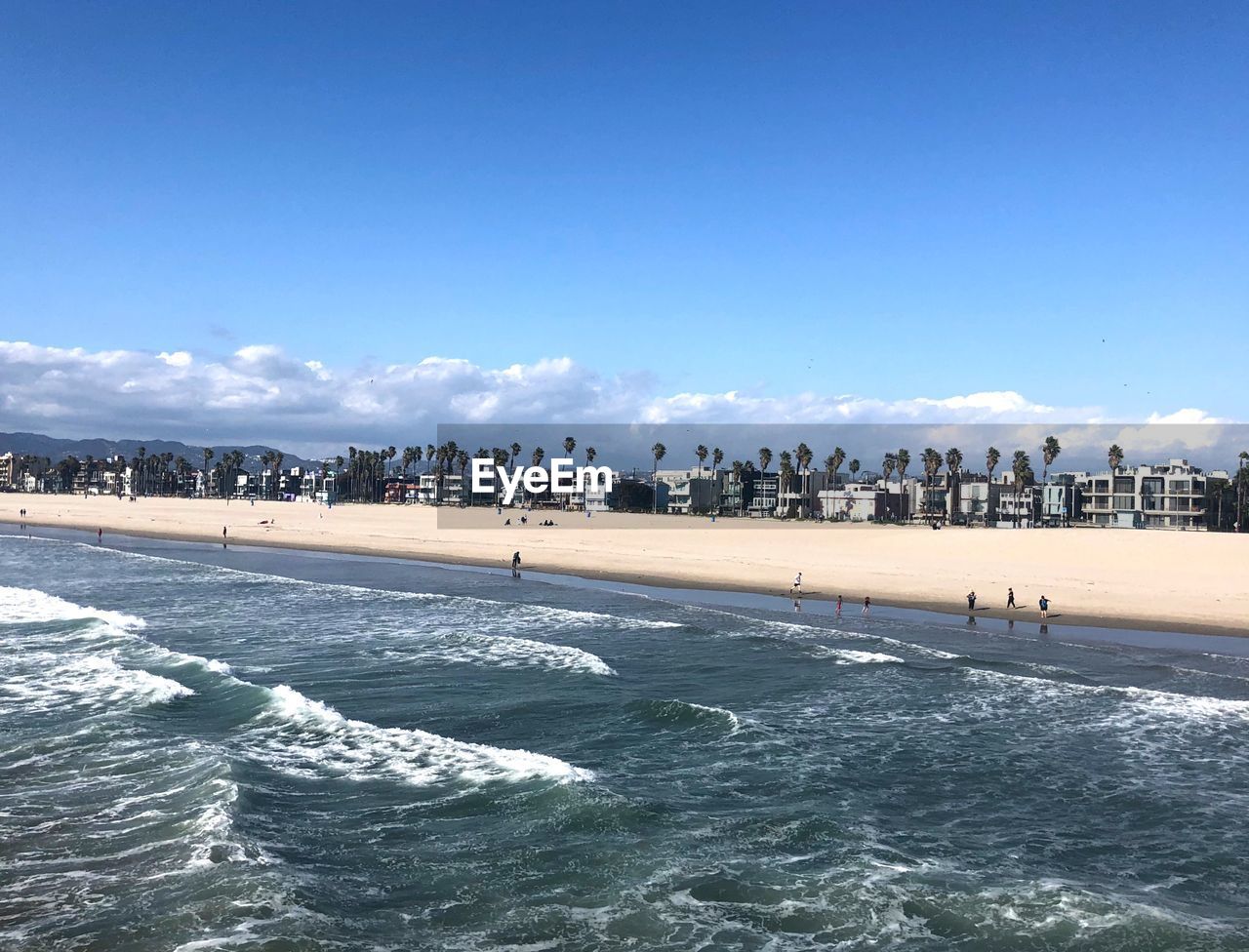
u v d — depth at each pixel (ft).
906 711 87.92
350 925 45.03
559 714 84.69
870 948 44.21
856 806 63.36
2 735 73.36
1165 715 87.04
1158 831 59.88
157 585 176.24
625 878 51.26
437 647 114.52
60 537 318.24
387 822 58.23
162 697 84.99
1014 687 97.60
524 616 142.31
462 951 43.24
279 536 328.29
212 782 62.44
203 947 42.06
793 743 77.10
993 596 168.86
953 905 48.67
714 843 56.29
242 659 106.42
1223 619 143.33
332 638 120.37
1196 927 46.70
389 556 260.01
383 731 76.64
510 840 55.93
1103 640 127.24
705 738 78.07
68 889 47.73
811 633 129.39
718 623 138.21
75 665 98.07
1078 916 47.55
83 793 61.16
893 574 203.51
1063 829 59.98
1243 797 66.08
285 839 55.11
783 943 44.57
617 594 174.91
